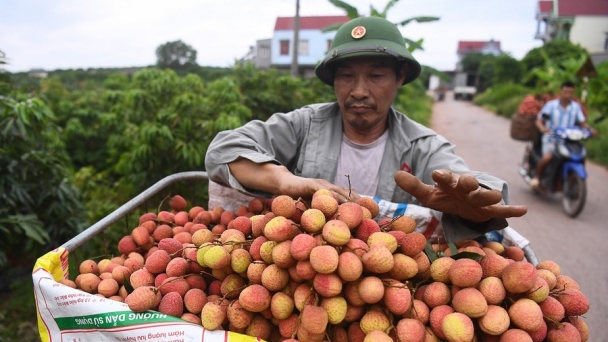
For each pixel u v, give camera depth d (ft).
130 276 5.54
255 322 4.66
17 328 11.58
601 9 110.83
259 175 5.84
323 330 4.09
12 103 12.61
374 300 4.17
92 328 4.75
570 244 16.48
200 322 4.69
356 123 6.99
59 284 4.89
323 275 4.22
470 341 4.06
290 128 7.50
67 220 13.64
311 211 4.60
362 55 6.39
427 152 6.99
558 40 93.09
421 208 5.85
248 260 4.77
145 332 4.54
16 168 12.46
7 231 11.44
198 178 8.19
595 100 36.42
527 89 86.22
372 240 4.58
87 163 29.37
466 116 73.36
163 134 15.93
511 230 6.59
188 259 5.35
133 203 6.93
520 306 4.24
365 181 7.43
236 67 23.16
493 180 5.66
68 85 55.21
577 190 19.21
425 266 4.82
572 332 4.34
